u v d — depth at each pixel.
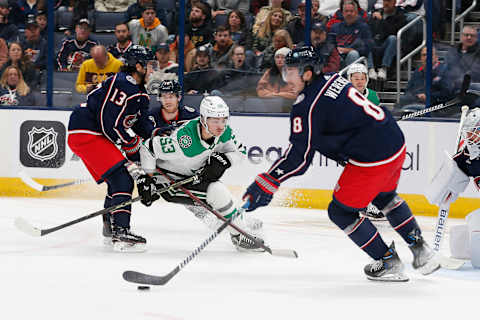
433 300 11.02
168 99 15.52
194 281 12.01
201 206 15.25
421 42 24.73
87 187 25.53
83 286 11.39
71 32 27.11
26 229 14.23
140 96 14.63
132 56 14.48
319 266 13.73
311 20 25.52
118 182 14.84
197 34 26.22
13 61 26.84
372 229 11.99
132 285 11.55
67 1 27.02
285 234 18.20
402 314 10.08
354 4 25.08
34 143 25.69
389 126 11.30
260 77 26.02
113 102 14.46
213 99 13.56
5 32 26.75
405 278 12.30
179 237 17.20
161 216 21.06
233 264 13.75
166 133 14.51
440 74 24.47
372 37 25.09
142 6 26.75
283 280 12.30
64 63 27.00
